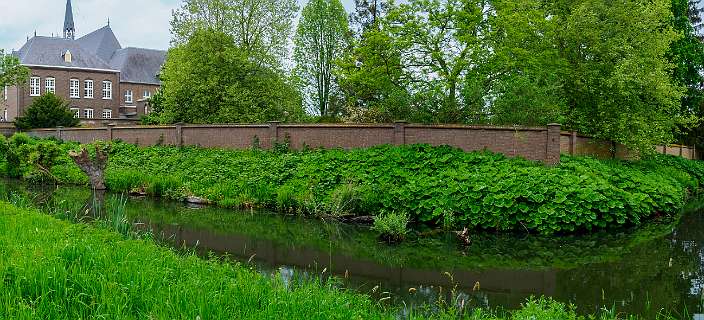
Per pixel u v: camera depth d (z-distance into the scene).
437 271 10.21
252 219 15.62
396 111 19.86
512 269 10.38
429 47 21.78
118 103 58.62
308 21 34.41
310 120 29.22
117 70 58.59
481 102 18.94
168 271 6.75
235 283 6.37
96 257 6.64
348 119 22.20
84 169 20.88
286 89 29.45
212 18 30.58
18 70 38.12
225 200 17.88
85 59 56.69
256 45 29.95
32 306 5.15
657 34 21.59
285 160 19.62
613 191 14.70
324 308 5.96
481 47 21.08
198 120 26.42
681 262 10.95
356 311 6.28
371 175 16.94
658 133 21.86
